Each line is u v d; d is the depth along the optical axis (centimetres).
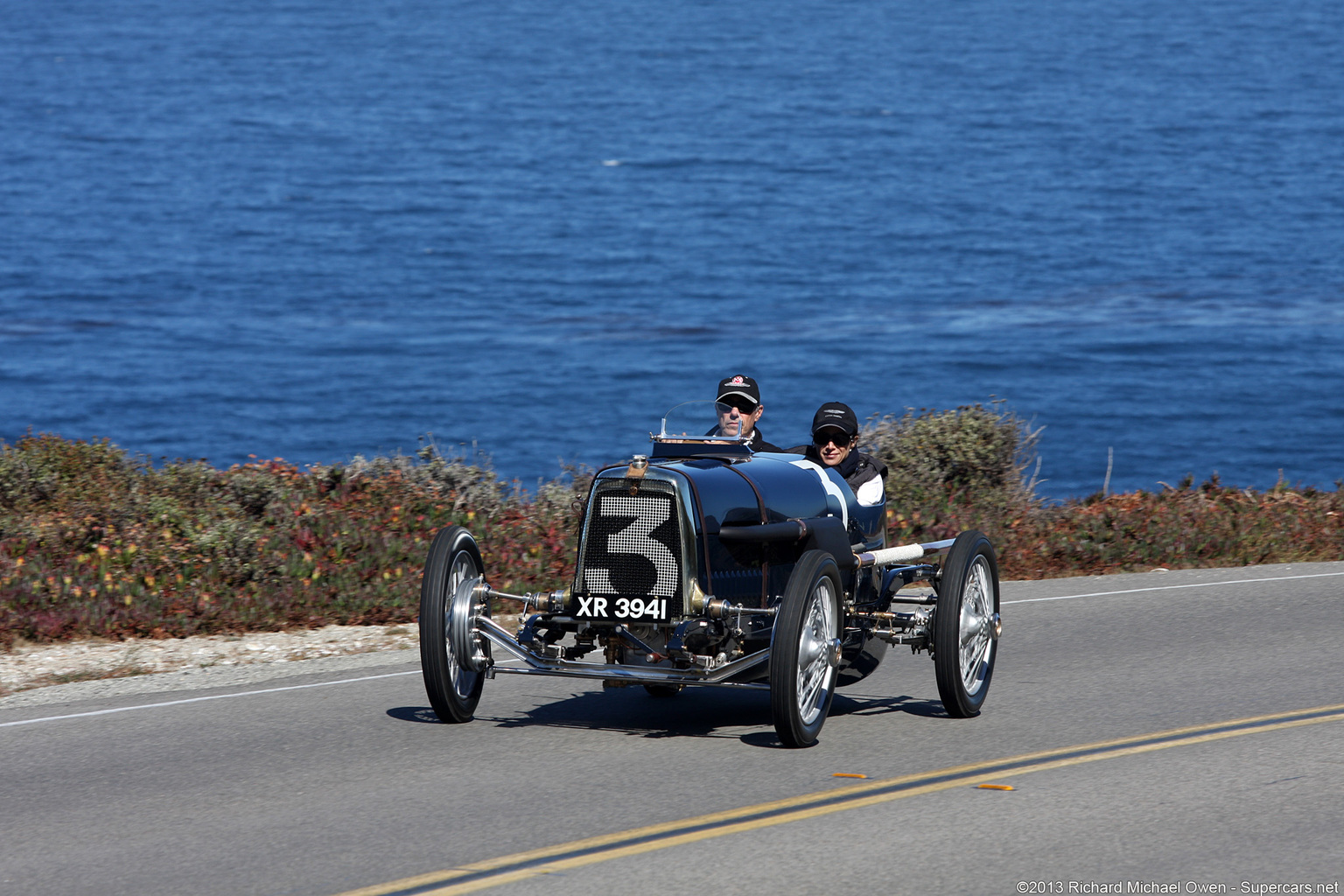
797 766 1902
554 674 2014
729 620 2041
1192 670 2550
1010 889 1438
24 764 1950
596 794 1770
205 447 10919
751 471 2181
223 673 2556
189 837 1614
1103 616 3120
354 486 3878
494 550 3469
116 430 11525
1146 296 19275
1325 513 4500
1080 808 1702
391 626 3039
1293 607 3192
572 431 11588
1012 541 3972
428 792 1783
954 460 4425
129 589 3025
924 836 1599
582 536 2061
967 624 2205
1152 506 4344
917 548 2394
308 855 1548
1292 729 2098
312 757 1966
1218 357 14688
